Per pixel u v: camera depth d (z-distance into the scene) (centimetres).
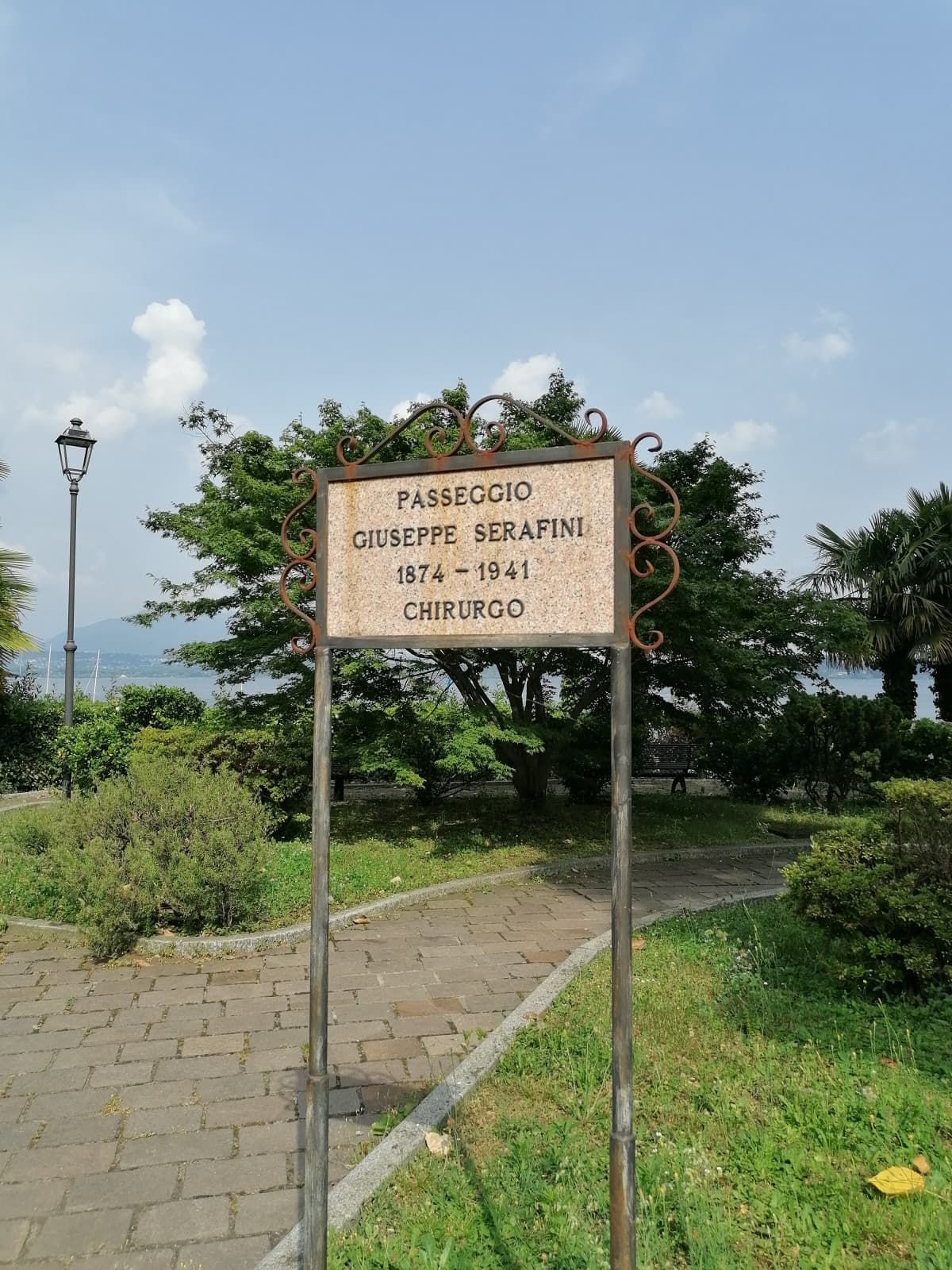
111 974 527
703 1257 254
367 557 269
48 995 492
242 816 643
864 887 454
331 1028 445
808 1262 255
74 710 1374
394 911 674
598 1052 392
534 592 246
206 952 561
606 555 239
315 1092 253
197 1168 320
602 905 696
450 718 920
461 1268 253
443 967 542
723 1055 394
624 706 232
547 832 984
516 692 1023
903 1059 384
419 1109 347
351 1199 290
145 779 664
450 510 258
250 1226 286
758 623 880
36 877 666
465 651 933
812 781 1284
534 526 248
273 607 854
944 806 450
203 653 909
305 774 918
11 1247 276
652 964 519
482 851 873
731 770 1320
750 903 693
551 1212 275
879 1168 303
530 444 820
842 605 984
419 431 837
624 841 227
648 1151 315
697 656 881
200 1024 451
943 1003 432
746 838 984
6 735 1359
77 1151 330
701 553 866
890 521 1730
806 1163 302
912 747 1319
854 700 1280
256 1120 354
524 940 599
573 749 1138
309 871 717
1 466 1359
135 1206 297
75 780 1124
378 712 966
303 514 852
